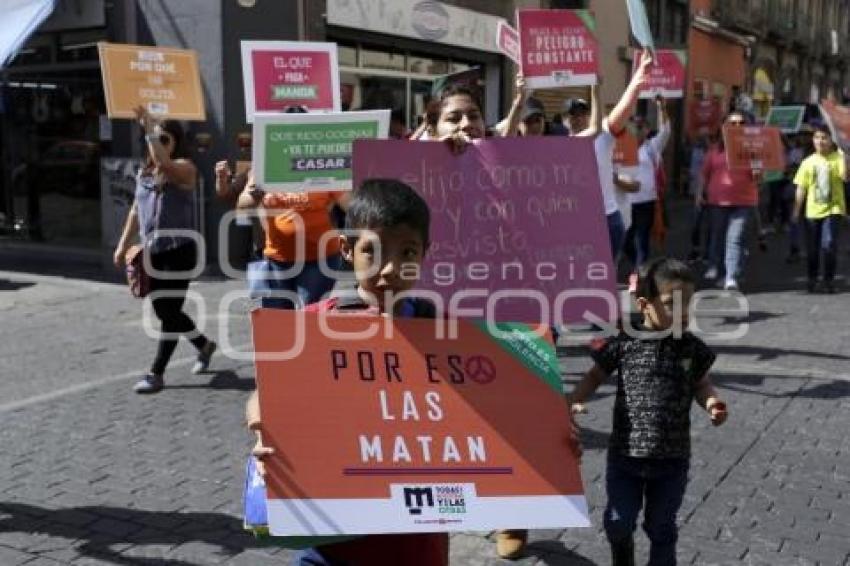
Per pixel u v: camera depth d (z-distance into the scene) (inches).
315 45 243.9
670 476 126.6
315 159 172.9
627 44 837.8
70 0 473.1
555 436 94.2
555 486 92.9
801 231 520.1
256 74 239.3
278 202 203.9
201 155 428.8
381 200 90.7
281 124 169.9
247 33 434.6
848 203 430.6
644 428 125.1
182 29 434.9
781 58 1480.1
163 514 161.9
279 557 146.5
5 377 255.1
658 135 387.5
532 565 144.1
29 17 453.7
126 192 424.8
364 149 123.9
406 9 531.5
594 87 204.5
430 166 126.0
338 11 478.9
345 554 91.4
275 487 87.7
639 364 126.7
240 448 195.8
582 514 92.5
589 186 128.9
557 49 197.0
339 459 89.4
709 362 128.0
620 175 289.0
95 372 260.4
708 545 150.6
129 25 452.1
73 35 483.5
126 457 190.1
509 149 127.5
